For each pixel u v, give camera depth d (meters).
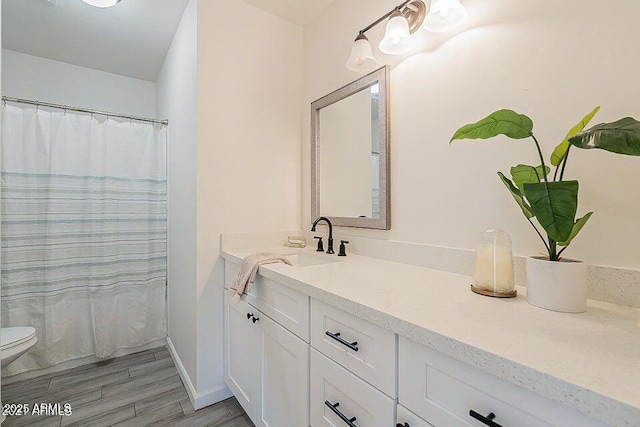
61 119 2.17
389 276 1.15
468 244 1.17
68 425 1.54
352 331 0.87
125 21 2.08
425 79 1.33
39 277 2.09
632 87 0.81
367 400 0.81
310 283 1.04
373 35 1.59
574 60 0.91
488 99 1.11
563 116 0.93
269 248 1.89
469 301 0.84
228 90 1.82
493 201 1.10
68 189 2.19
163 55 2.54
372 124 1.57
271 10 1.96
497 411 0.55
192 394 1.74
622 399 0.41
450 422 0.62
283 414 1.19
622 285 0.81
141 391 1.86
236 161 1.85
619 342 0.59
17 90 2.44
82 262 2.23
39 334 2.07
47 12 1.97
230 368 1.69
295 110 2.11
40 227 2.10
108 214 2.31
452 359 0.62
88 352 2.23
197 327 1.72
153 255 2.50
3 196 1.98
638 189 0.79
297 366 1.10
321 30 1.96
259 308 1.37
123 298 2.38
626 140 0.53
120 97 2.88
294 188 2.10
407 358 0.71
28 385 1.92
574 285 0.76
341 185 1.78
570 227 0.69
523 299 0.87
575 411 0.46
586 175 0.88
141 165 2.45
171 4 1.91
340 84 1.81
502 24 1.07
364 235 1.65
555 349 0.56
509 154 1.05
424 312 0.75
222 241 1.79
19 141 2.03
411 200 1.39
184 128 1.97
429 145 1.31
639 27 0.80
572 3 0.91
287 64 2.07
